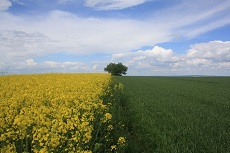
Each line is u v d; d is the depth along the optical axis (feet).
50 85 56.95
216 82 164.14
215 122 38.19
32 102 36.52
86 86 55.47
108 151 26.71
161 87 106.42
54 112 30.14
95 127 30.73
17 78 83.66
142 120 37.81
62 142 22.30
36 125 24.66
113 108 43.75
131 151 28.50
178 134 31.32
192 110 48.42
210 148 26.86
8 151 19.43
